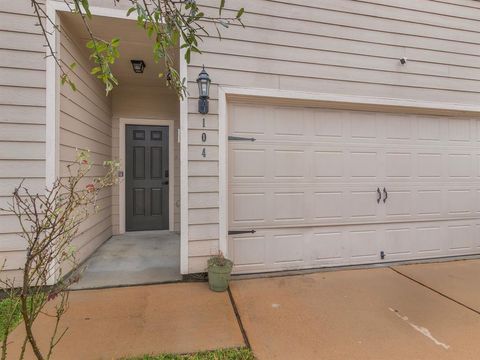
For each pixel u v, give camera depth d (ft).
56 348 6.37
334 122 11.80
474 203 13.52
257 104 11.00
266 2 10.57
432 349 6.55
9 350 6.25
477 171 13.57
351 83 11.45
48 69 8.86
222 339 6.84
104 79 4.32
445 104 12.51
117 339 6.75
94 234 12.91
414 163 12.73
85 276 10.30
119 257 12.34
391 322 7.66
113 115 16.12
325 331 7.23
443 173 13.11
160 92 16.69
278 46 10.71
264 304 8.59
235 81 10.32
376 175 12.27
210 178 10.20
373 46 11.67
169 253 12.94
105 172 14.65
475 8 12.90
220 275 9.30
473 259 13.03
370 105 11.74
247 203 10.95
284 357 6.24
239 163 10.85
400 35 11.97
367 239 12.23
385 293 9.43
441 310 8.32
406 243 12.68
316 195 11.63
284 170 11.28
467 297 9.16
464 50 12.76
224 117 10.27
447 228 13.20
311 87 11.03
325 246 11.76
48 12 8.78
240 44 10.35
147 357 6.16
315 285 10.03
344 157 11.91
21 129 8.74
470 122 13.47
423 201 12.85
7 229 8.61
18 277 8.66
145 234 16.33
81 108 11.05
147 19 4.14
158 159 16.87
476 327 7.45
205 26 10.02
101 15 9.19
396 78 11.94
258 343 6.72
